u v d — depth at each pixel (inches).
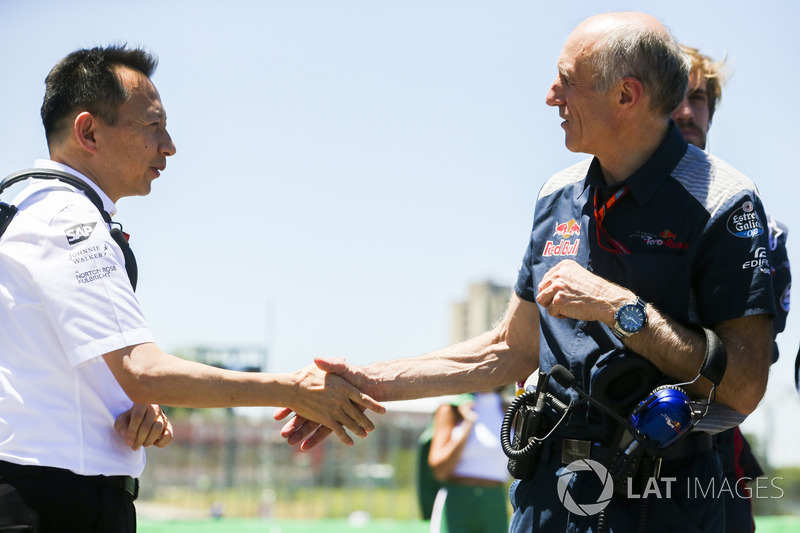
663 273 97.3
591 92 100.3
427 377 120.9
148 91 111.6
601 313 94.9
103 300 99.3
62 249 99.2
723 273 94.9
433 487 232.1
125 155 109.7
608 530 95.9
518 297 116.3
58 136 108.8
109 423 101.7
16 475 95.0
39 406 97.1
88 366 100.5
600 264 101.6
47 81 110.5
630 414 94.7
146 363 100.6
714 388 90.4
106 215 105.6
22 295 98.9
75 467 97.0
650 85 98.6
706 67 144.0
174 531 254.4
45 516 94.7
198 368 104.7
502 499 211.5
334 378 117.0
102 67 108.8
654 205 99.2
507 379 119.7
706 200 96.9
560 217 109.1
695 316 97.8
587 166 110.0
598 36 100.3
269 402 112.2
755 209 96.3
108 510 99.0
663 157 99.7
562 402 102.0
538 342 117.4
